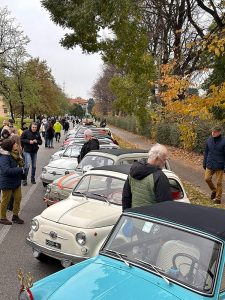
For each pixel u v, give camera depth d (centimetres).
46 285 403
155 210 460
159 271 401
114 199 708
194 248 399
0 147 952
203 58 2144
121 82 3194
